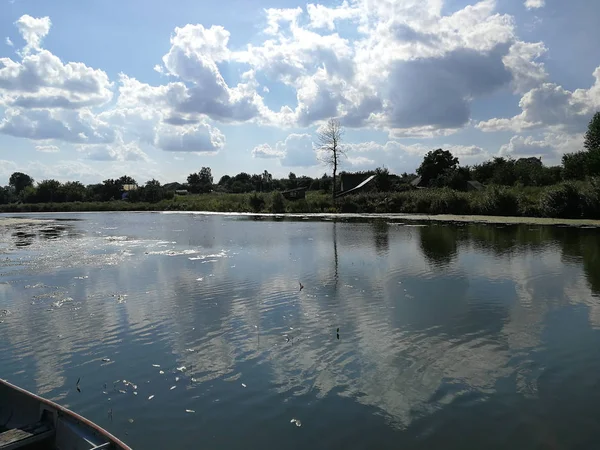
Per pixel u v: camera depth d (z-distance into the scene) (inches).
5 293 608.7
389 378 327.6
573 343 386.3
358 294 561.9
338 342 400.2
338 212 2490.2
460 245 980.6
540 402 290.0
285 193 3449.8
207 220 2139.5
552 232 1213.7
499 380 321.4
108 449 202.1
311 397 302.2
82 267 798.5
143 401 302.2
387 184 3043.8
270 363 358.6
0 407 267.0
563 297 529.7
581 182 1689.2
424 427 264.7
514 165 3326.8
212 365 357.4
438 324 442.6
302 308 505.4
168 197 4180.6
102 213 3312.0
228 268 754.2
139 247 1080.2
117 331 442.0
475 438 252.8
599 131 2448.3
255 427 267.7
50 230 1659.7
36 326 461.7
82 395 312.7
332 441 252.7
